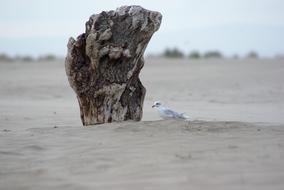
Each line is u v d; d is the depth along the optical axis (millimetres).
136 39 19578
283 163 13852
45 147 16859
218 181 12633
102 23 19281
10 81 48062
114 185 12883
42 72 55531
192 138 16859
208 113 28344
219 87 43031
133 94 20234
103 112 19703
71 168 14516
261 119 25312
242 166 13727
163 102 35031
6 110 29469
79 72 19547
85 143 16984
